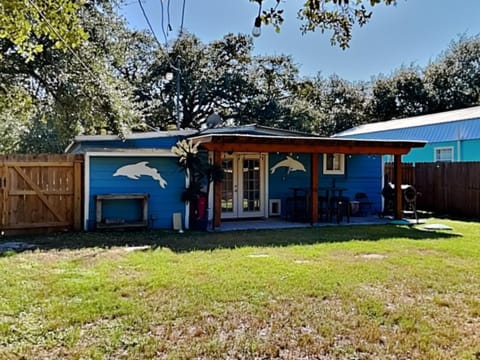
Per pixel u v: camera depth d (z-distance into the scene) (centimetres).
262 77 2483
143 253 671
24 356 299
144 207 971
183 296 436
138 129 1530
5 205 869
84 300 418
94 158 952
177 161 1020
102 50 1130
